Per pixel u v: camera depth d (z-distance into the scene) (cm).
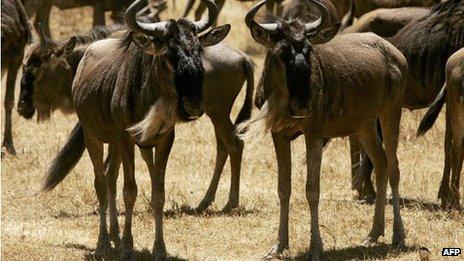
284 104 1830
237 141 2403
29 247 2102
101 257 2008
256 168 2833
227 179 2759
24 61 2559
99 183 2091
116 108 1916
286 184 1967
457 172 2302
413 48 2495
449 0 2481
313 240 1912
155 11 2627
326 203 2439
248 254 2050
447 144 2355
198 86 1788
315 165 1908
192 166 2877
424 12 2662
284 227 1978
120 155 1942
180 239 2150
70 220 2366
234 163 2409
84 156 2991
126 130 1864
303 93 1798
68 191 2606
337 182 2683
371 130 2050
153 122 1823
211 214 2388
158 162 1906
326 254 1992
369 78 1980
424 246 2034
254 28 1830
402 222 2062
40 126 3369
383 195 2073
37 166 2881
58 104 2528
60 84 2502
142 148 1895
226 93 2375
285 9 3016
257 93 1995
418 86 2503
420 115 3219
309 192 1909
